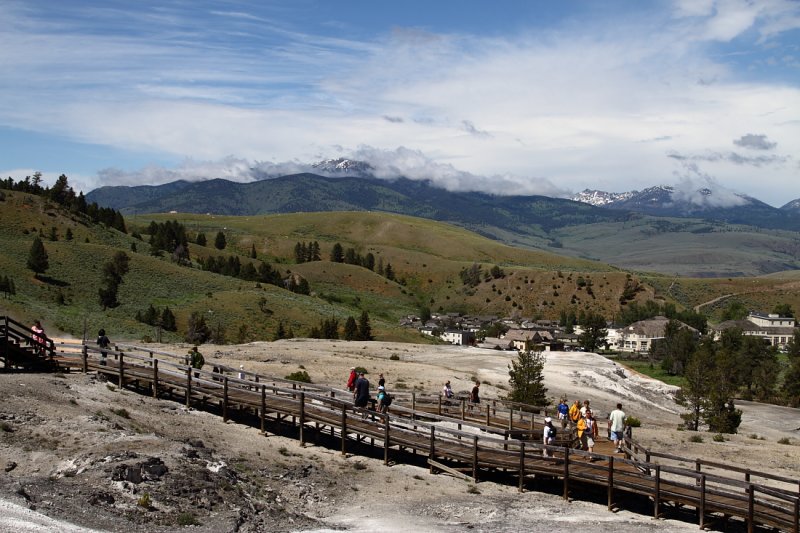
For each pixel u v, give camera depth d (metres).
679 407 74.00
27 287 124.88
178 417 31.45
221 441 29.27
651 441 43.38
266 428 33.03
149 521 19.38
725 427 58.53
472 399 40.72
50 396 28.98
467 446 30.09
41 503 18.75
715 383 61.28
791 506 25.91
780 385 128.88
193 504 21.11
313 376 53.66
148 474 21.98
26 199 189.38
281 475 26.70
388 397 33.44
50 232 175.25
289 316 143.25
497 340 195.75
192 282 157.38
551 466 28.20
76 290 132.00
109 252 160.38
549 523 24.41
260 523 21.12
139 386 35.91
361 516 23.91
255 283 177.75
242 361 58.28
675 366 143.88
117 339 90.00
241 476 25.05
